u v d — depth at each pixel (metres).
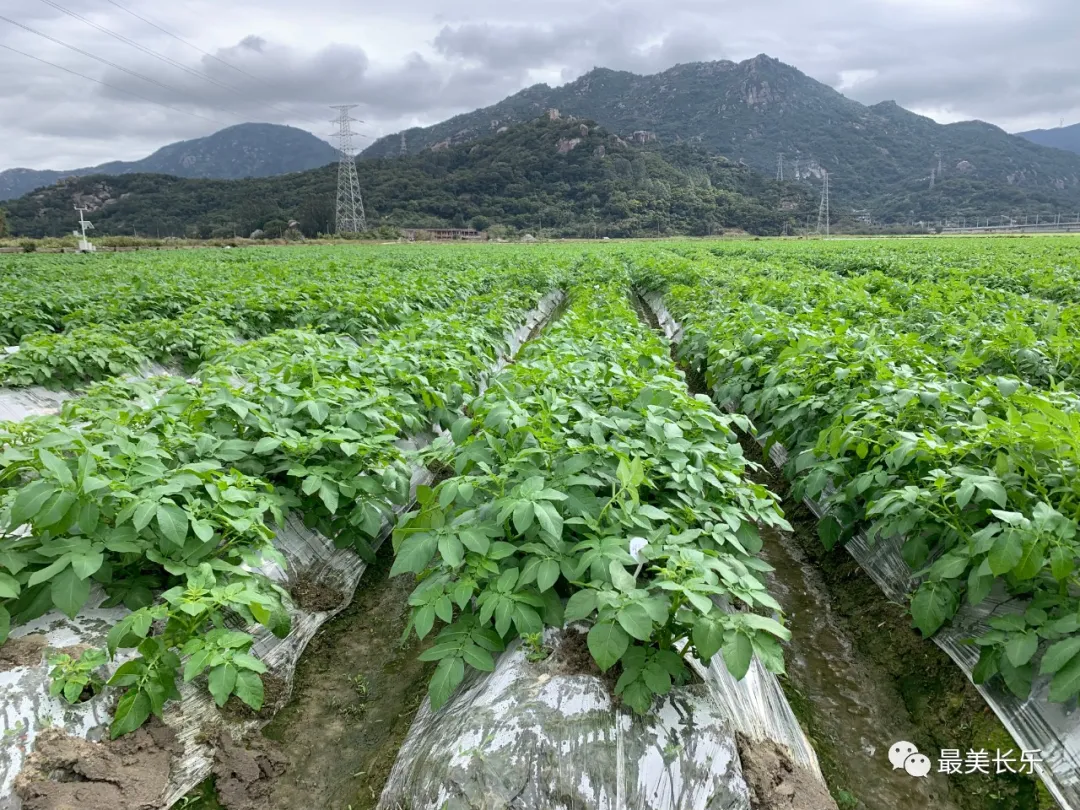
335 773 3.66
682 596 3.14
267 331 12.20
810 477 5.14
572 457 4.23
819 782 3.32
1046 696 3.40
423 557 3.59
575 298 17.69
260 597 3.47
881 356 6.46
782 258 28.05
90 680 3.21
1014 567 3.36
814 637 4.90
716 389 8.43
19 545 3.61
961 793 3.50
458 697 3.61
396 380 6.80
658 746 3.02
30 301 12.03
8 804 2.71
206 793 3.30
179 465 4.50
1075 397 4.82
